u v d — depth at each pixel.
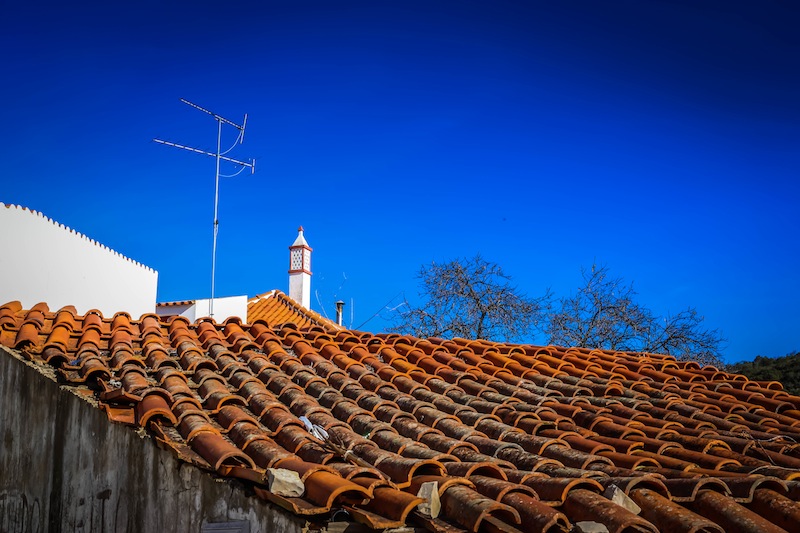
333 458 5.34
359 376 8.07
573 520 4.75
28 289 9.84
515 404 7.55
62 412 6.36
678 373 10.05
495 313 23.70
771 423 7.74
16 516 6.55
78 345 7.62
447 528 4.45
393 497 4.62
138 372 7.00
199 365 7.53
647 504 4.91
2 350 6.97
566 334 23.89
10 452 6.72
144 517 5.55
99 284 11.35
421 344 10.07
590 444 6.24
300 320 20.36
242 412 6.14
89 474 6.04
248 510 4.99
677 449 6.25
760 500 5.03
